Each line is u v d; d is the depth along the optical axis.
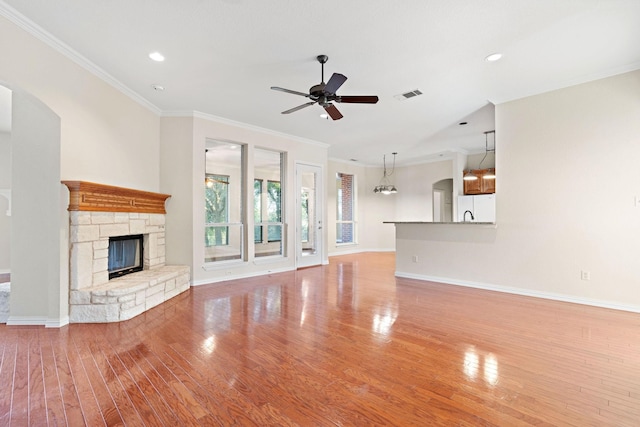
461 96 4.21
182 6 2.39
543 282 4.04
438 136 6.34
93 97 3.38
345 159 9.03
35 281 3.09
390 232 9.90
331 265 7.00
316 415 1.71
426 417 1.69
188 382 2.04
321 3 2.36
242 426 1.61
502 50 3.05
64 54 2.99
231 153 5.53
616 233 3.51
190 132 4.79
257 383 2.03
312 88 3.01
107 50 3.04
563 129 3.83
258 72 3.50
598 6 2.40
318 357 2.40
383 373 2.16
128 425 1.62
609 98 3.52
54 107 2.91
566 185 3.83
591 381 2.04
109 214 3.56
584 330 2.93
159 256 4.59
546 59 3.23
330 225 8.93
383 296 4.22
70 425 1.63
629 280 3.45
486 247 4.59
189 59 3.21
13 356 2.40
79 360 2.34
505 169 4.32
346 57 3.18
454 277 4.96
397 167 9.79
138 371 2.18
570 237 3.81
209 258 5.19
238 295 4.27
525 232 4.17
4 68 2.47
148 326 3.06
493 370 2.19
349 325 3.09
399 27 2.67
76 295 3.13
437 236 5.17
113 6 2.39
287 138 6.22
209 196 5.29
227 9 2.43
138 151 4.24
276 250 6.25
